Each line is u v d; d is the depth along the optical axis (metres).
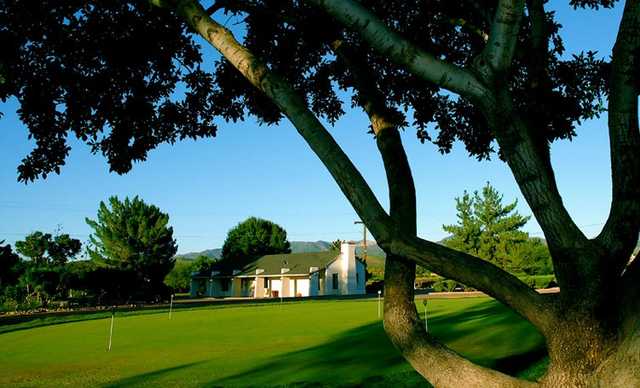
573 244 3.27
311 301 42.88
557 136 7.26
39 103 7.09
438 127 8.88
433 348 3.74
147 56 7.56
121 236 57.41
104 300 48.56
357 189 3.63
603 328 3.19
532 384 3.40
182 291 85.94
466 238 53.84
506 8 3.29
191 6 4.16
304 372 10.64
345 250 70.00
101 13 7.21
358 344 14.16
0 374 11.72
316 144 3.70
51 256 61.00
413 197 4.16
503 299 3.48
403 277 3.95
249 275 69.62
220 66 8.27
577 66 7.32
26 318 31.59
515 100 7.07
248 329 19.94
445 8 7.15
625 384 2.91
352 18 3.57
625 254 3.30
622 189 3.34
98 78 7.41
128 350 15.11
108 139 7.88
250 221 91.62
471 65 3.52
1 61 6.49
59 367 12.52
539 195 3.34
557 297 3.43
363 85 4.89
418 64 3.52
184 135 8.48
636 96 3.38
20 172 7.39
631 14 3.41
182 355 13.88
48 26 6.87
